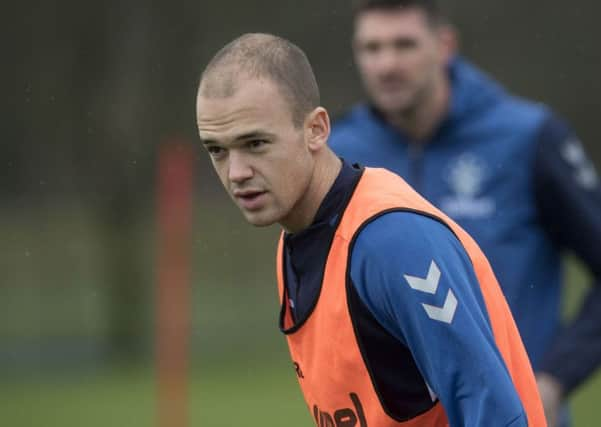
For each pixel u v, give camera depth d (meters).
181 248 54.16
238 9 63.41
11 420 38.56
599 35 72.31
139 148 60.94
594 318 18.19
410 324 11.30
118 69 62.00
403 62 18.98
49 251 68.12
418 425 11.98
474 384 11.11
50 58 65.00
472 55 69.50
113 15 61.75
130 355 55.72
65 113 63.12
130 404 41.41
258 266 64.00
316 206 12.01
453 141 19.39
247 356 50.41
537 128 19.08
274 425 36.34
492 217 19.12
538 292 19.06
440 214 11.81
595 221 18.75
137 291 58.22
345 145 20.14
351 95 63.78
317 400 12.48
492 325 11.78
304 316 12.20
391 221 11.48
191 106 61.12
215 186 66.25
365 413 12.09
